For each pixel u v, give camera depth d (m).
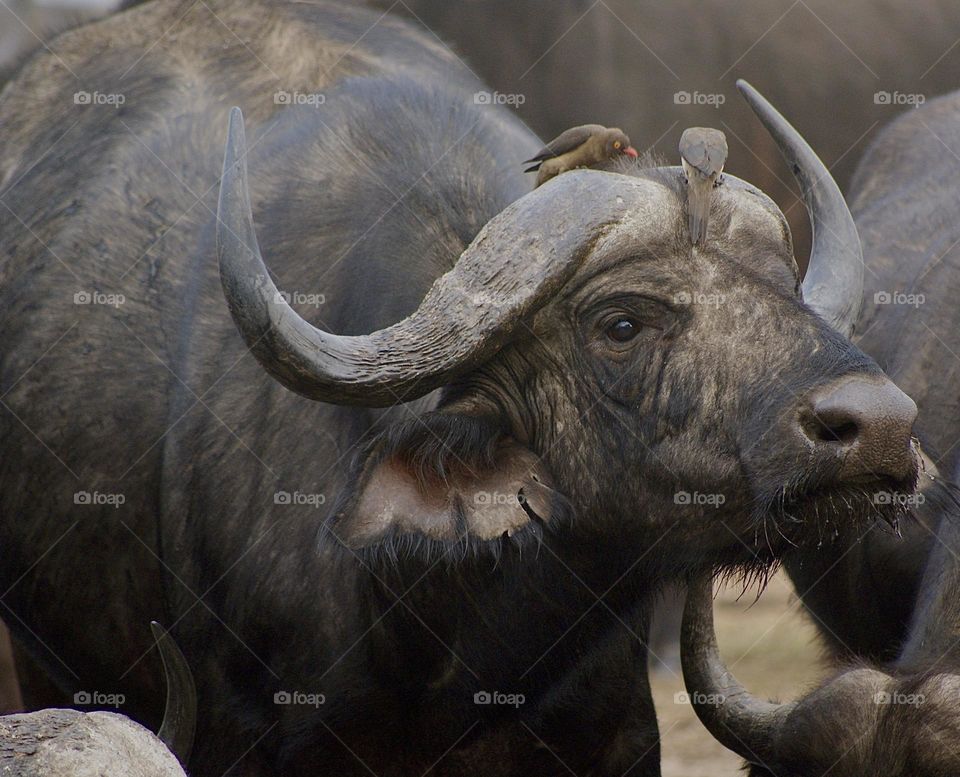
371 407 18.06
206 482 21.09
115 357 23.28
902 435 17.09
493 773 20.77
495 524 18.66
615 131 20.19
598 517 19.20
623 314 18.44
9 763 14.30
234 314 17.28
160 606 22.61
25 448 24.11
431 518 18.45
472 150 21.64
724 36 45.03
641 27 44.66
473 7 44.69
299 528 20.02
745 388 17.97
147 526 22.58
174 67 25.36
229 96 24.42
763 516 18.08
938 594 18.56
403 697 19.84
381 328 19.80
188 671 18.11
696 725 32.81
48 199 25.17
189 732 18.12
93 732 15.02
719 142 18.31
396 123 21.94
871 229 26.94
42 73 27.19
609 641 20.48
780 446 17.62
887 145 29.53
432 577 19.27
